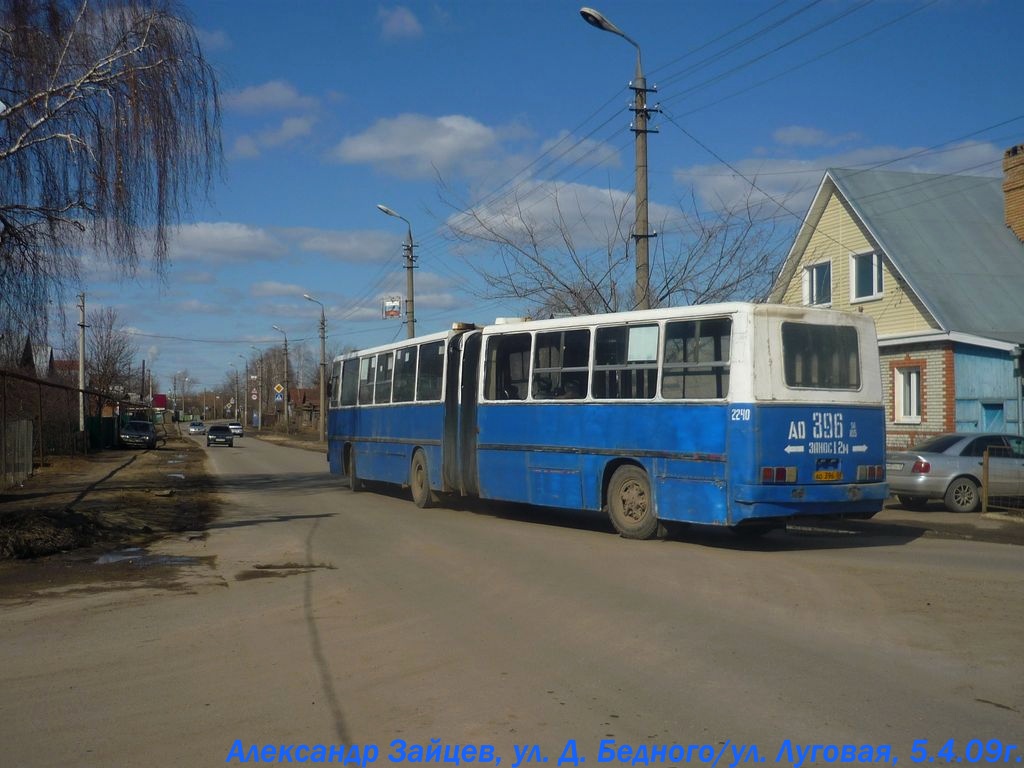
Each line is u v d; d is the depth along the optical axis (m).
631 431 13.22
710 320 12.24
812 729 5.47
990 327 22.61
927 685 6.29
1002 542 13.37
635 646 7.35
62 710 6.00
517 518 16.89
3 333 14.49
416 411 18.59
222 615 8.88
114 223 14.16
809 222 28.16
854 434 12.29
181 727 5.64
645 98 18.98
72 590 10.30
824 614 8.42
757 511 11.60
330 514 17.92
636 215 18.98
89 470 32.16
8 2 13.37
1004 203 27.19
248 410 148.62
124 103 14.05
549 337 14.88
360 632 8.02
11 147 13.41
